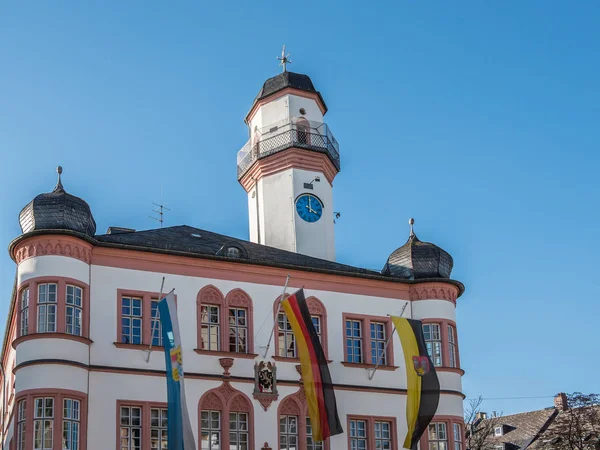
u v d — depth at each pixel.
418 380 44.03
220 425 42.62
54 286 40.47
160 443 40.94
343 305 47.81
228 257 45.09
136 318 42.47
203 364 43.06
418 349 44.66
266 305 45.66
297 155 58.22
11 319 47.75
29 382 38.72
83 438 39.16
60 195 41.84
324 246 57.38
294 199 57.34
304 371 41.75
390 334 48.31
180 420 37.44
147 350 41.75
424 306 49.31
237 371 43.66
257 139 60.50
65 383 39.03
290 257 49.94
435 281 49.53
